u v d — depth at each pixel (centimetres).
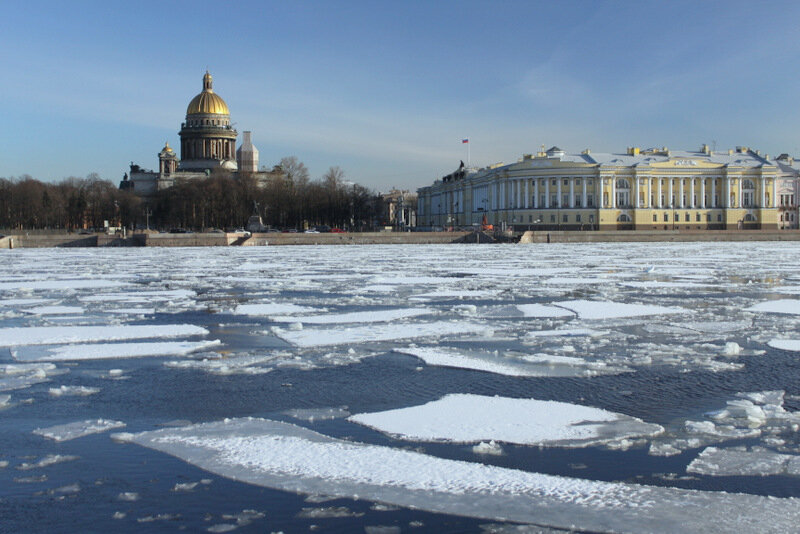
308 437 1400
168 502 1123
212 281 4494
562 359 2047
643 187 15538
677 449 1332
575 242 12525
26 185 16475
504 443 1372
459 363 2005
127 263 6538
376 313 2916
